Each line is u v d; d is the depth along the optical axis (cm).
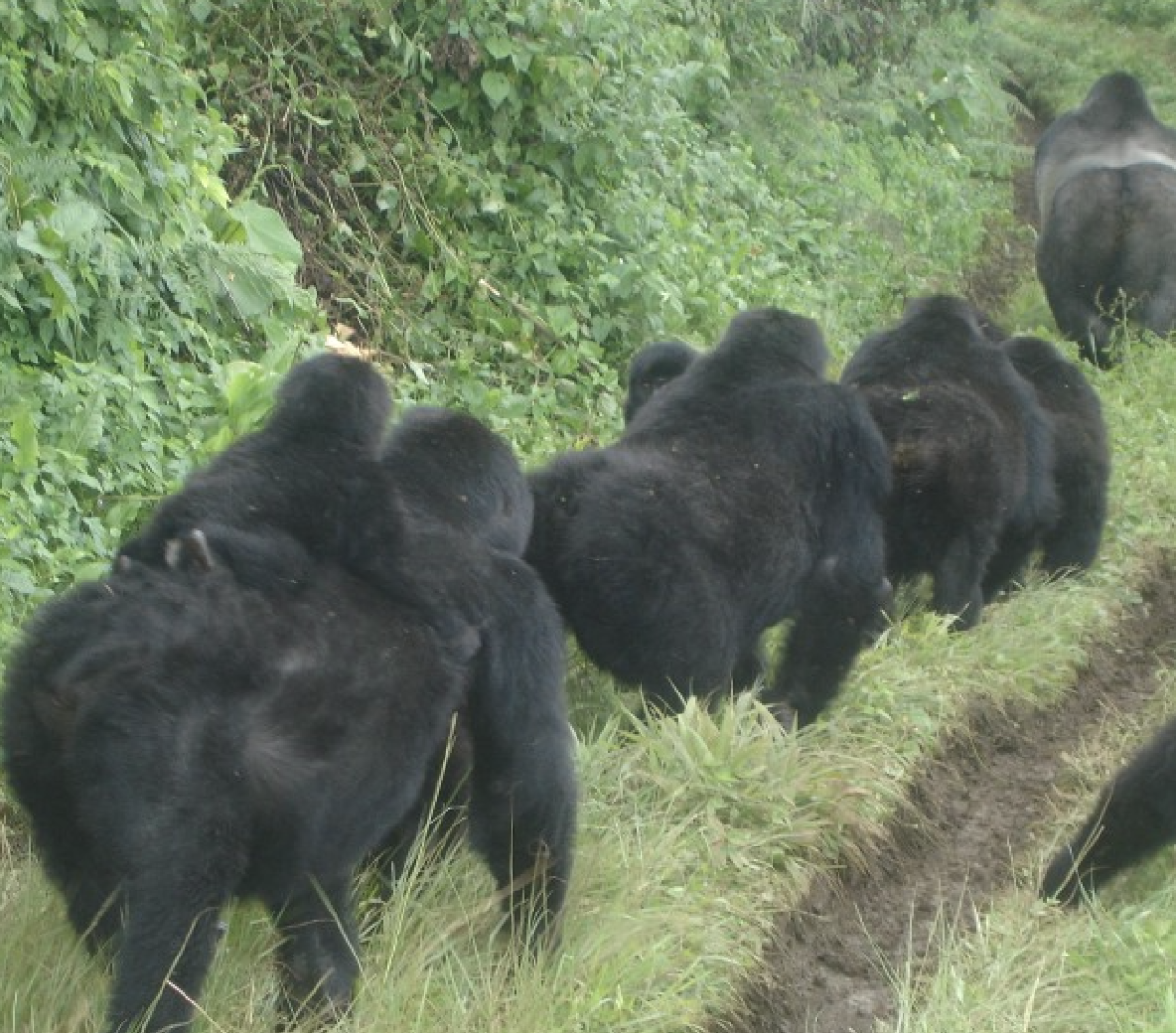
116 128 1300
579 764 927
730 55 2330
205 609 641
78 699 628
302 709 647
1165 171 2106
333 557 704
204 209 1395
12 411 1119
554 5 1691
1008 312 2330
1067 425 1409
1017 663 1238
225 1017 694
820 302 1953
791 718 1048
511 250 1656
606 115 1753
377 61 1666
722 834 913
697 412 1020
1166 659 1395
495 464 802
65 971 685
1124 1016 789
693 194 1939
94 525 1084
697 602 955
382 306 1558
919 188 2527
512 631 745
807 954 899
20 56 1255
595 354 1597
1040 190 2325
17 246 1188
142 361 1233
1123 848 909
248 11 1627
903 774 1055
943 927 949
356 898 805
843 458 1044
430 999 732
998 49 3550
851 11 2602
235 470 714
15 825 862
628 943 791
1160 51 3866
